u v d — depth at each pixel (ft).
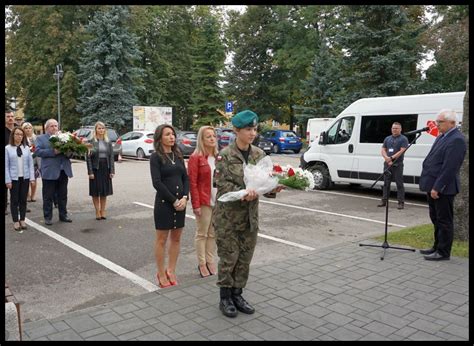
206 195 17.19
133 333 12.16
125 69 98.63
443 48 72.02
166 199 15.47
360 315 13.50
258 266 18.11
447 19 76.89
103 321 12.85
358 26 75.87
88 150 26.63
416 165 34.83
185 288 15.44
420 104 35.14
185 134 73.36
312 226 27.07
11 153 24.22
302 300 14.58
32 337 11.85
